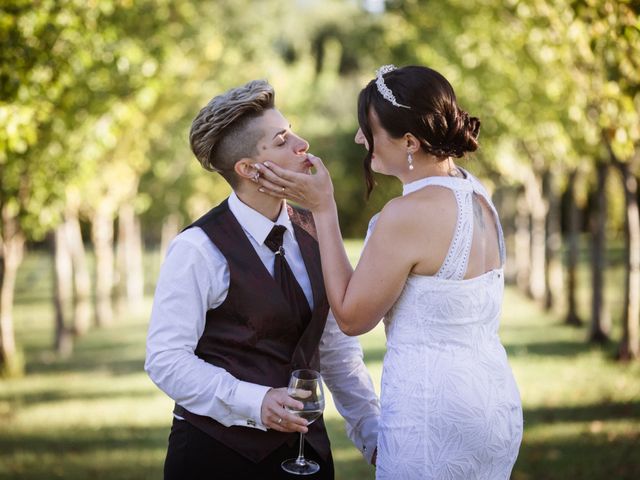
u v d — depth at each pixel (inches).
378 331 591.2
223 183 798.5
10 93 226.4
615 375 357.1
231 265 88.9
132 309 851.4
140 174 692.1
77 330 653.3
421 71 85.5
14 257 470.0
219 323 90.0
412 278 85.3
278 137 88.7
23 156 346.6
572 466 214.1
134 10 364.5
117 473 229.6
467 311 84.5
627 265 400.2
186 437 89.4
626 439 239.1
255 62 705.6
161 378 86.0
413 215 83.2
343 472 217.0
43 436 293.7
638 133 211.2
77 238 657.6
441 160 87.0
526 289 773.9
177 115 622.8
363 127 88.0
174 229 985.5
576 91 320.8
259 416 84.4
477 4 410.0
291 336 91.9
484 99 514.3
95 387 418.6
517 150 600.4
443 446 83.4
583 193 641.6
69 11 251.8
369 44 668.1
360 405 100.3
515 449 89.0
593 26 172.6
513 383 89.3
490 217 89.4
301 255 94.8
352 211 1342.3
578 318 557.0
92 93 348.2
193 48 568.1
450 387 83.5
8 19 219.9
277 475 89.4
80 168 382.9
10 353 470.6
